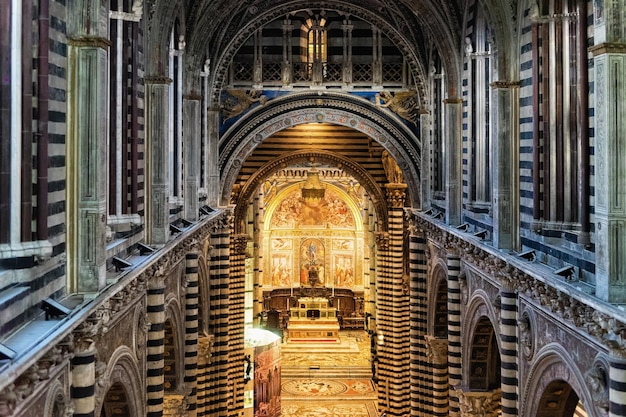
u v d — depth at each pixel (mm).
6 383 9406
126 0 19297
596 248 15070
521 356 20922
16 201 11906
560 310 17000
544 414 19594
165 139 21297
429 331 34969
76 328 13156
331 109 37312
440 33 30016
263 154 45375
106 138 15023
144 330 19656
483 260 24109
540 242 19984
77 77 14422
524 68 21547
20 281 11891
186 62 28188
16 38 11898
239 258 44719
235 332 44438
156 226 21156
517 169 22062
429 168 35469
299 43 36938
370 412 48781
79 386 13852
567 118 19422
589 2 16625
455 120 29766
